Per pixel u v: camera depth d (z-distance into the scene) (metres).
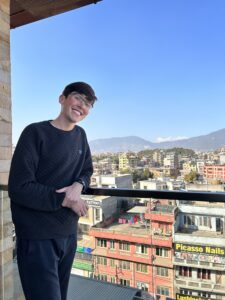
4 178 1.64
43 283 1.07
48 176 1.14
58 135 1.17
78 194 1.18
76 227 1.26
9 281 1.64
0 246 1.59
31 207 1.07
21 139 1.11
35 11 2.13
